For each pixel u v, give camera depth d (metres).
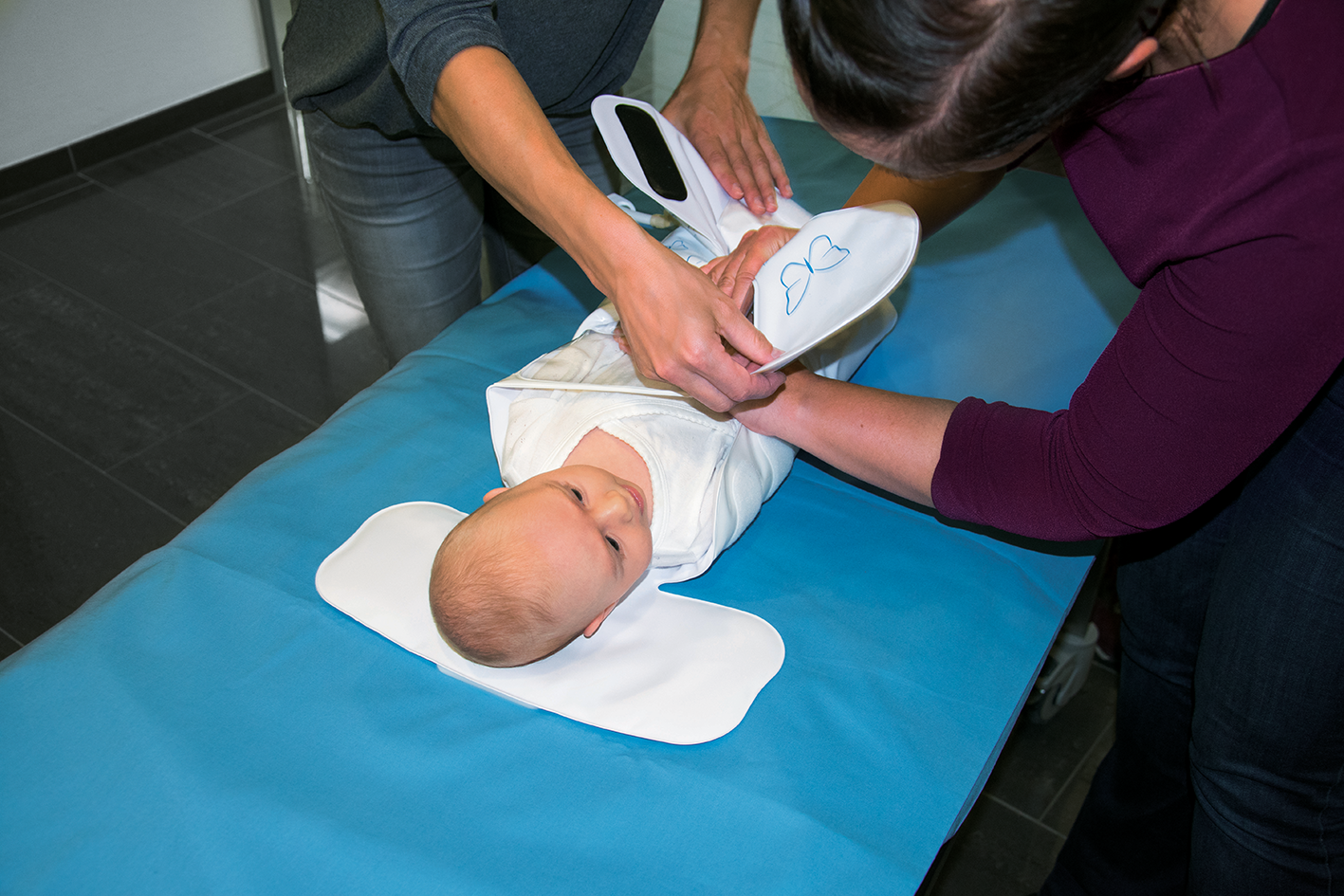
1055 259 1.71
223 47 3.31
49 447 2.21
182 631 1.10
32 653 1.07
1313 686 1.02
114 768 0.98
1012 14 0.55
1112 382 0.85
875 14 0.57
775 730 1.04
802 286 1.13
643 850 0.94
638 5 1.50
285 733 1.02
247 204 2.99
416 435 1.37
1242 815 1.11
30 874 0.90
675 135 1.44
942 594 1.19
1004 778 1.73
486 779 0.99
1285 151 0.68
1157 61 0.74
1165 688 1.33
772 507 1.32
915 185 1.29
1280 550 1.02
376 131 1.43
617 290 0.98
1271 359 0.73
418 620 1.12
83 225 2.89
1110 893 1.45
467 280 1.71
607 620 1.17
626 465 1.24
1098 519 0.91
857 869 0.93
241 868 0.91
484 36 1.02
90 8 2.92
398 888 0.90
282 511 1.25
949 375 1.50
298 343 2.51
